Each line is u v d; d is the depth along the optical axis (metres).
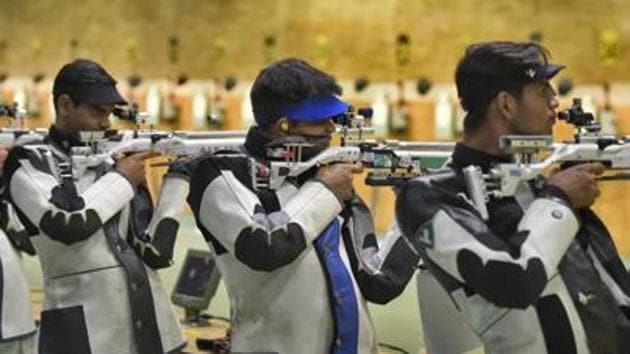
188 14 16.89
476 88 3.46
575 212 3.32
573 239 3.39
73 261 5.11
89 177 5.21
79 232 4.89
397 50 14.38
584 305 3.33
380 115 14.06
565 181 3.31
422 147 4.57
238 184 4.02
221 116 16.08
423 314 4.16
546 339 3.30
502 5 13.41
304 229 3.89
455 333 4.04
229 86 16.36
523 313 3.33
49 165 5.14
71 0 18.48
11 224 5.86
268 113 4.12
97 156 5.18
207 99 16.33
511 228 3.38
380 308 7.64
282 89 4.05
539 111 3.41
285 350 4.00
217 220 4.00
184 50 17.00
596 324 3.33
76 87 5.26
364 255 4.23
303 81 4.06
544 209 3.25
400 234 4.27
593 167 3.32
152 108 16.91
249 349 4.07
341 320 4.00
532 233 3.21
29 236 5.24
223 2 16.38
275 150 4.08
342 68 15.00
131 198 5.10
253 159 4.16
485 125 3.48
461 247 3.30
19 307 5.73
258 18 16.05
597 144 3.38
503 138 3.34
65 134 5.32
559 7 12.89
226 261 4.12
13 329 5.65
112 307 5.12
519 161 3.38
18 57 19.30
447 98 13.63
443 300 4.05
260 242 3.82
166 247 5.27
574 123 3.56
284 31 15.75
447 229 3.36
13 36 19.36
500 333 3.40
